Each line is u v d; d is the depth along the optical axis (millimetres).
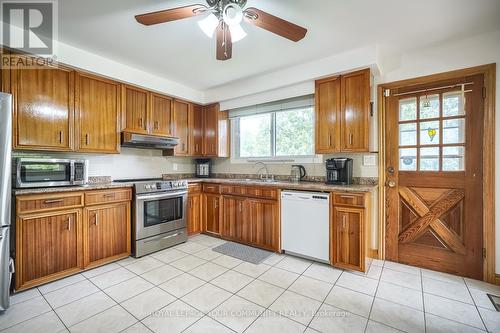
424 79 2525
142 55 2666
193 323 1665
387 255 2756
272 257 2826
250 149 3967
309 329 1608
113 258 2674
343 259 2471
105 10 1861
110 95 2883
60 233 2273
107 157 3186
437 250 2494
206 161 4309
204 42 2373
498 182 2203
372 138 2783
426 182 2557
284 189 2873
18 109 2203
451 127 2430
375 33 2186
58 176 2393
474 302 1912
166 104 3533
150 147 3531
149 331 1587
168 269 2508
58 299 1951
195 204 3680
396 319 1707
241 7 1628
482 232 2279
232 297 1984
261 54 2611
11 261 1936
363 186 2598
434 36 2252
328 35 2211
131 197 2846
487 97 2248
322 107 2812
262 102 3395
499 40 2188
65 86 2514
